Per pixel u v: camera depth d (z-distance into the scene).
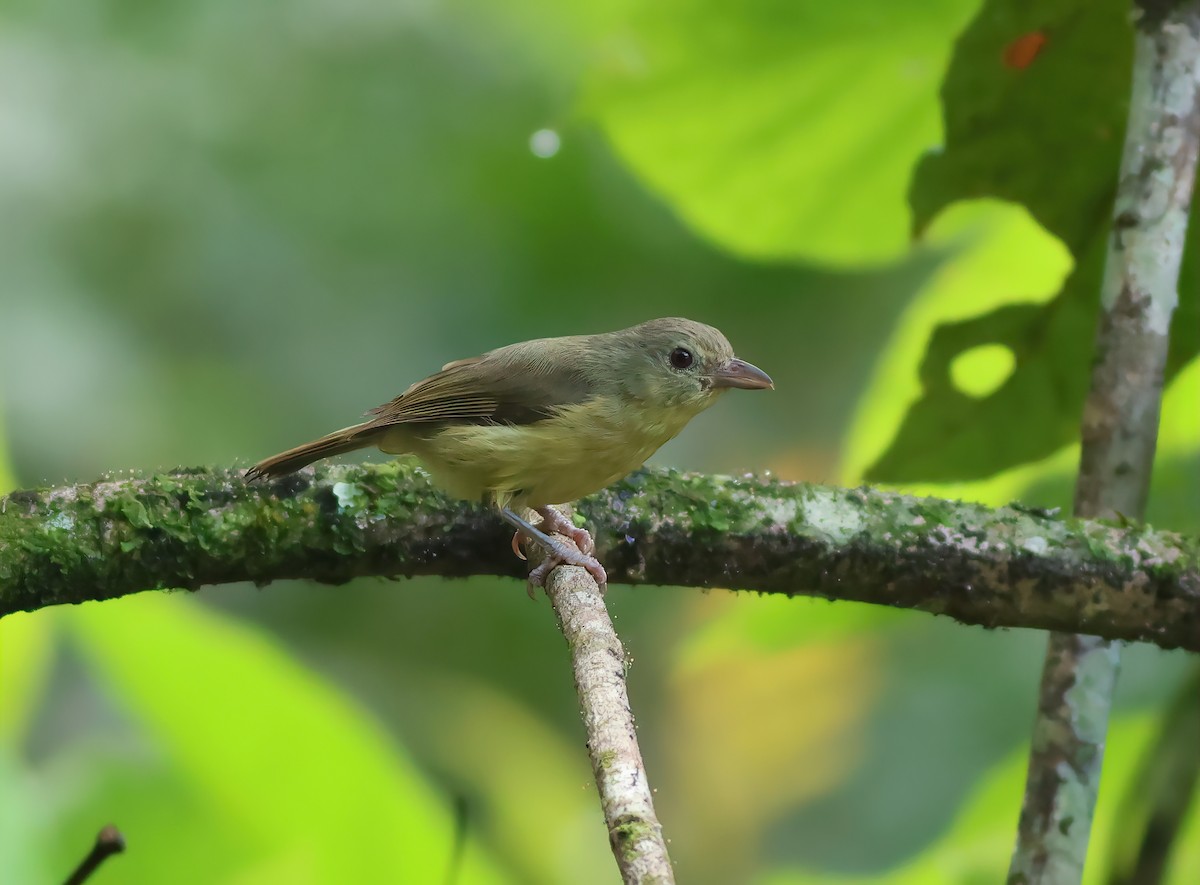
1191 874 8.87
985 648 12.78
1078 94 9.15
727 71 9.79
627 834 5.11
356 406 13.52
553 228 13.78
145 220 13.40
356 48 13.76
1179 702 7.86
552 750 13.45
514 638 14.14
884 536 7.70
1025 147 9.46
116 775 8.95
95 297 13.16
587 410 9.81
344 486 7.79
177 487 7.55
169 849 8.93
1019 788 9.24
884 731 12.84
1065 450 9.94
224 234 13.45
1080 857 7.36
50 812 8.87
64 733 10.88
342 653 13.87
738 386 10.48
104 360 13.05
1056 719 7.60
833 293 14.20
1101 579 7.57
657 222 13.83
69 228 13.22
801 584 7.84
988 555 7.61
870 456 10.17
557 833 12.95
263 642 8.90
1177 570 7.55
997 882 9.10
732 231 10.80
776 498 7.84
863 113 10.07
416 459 9.54
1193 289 9.41
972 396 9.48
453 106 13.70
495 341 13.71
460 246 13.76
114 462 12.85
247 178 13.52
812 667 13.44
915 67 9.76
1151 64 7.97
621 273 13.91
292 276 13.45
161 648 8.80
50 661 9.32
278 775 8.95
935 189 9.72
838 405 14.20
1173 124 7.86
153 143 13.52
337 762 8.91
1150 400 7.75
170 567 7.48
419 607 14.09
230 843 9.03
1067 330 9.41
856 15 9.52
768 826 13.45
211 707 8.88
